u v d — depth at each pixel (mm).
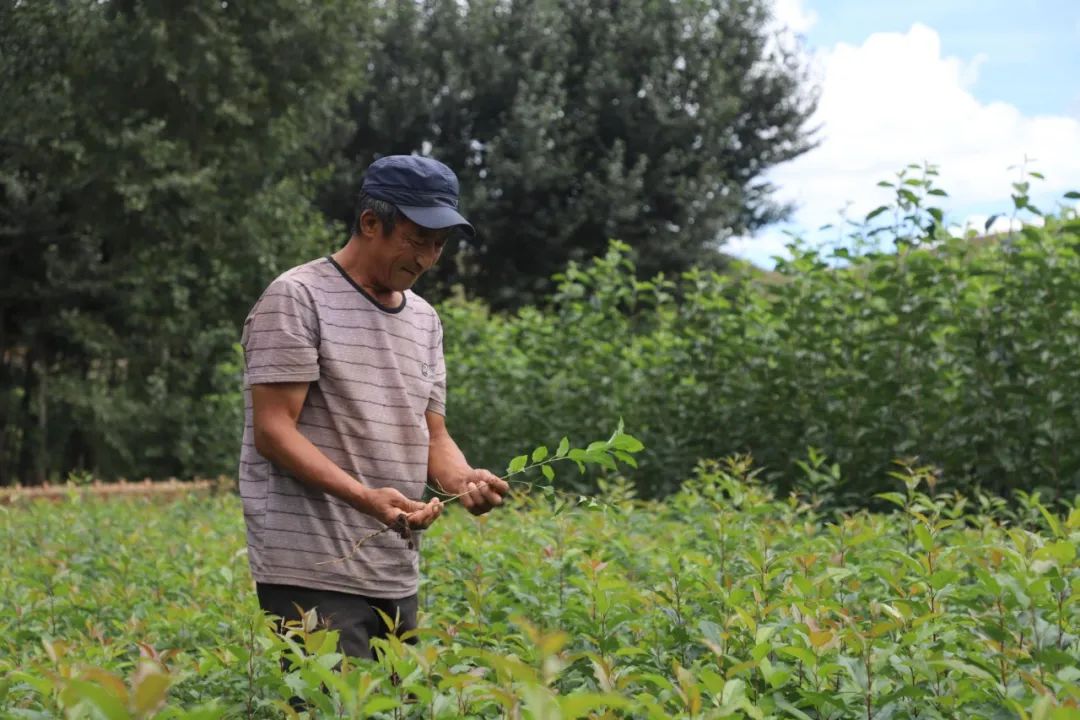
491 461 12164
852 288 9508
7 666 3391
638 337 11711
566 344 11594
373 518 3445
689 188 27438
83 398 19062
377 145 29109
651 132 27641
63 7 19016
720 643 3094
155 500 12805
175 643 4270
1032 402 8211
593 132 28016
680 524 6414
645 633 3736
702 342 10445
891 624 2914
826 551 5035
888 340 8961
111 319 21250
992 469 8430
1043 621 3043
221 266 20578
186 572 5559
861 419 8945
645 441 10617
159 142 19406
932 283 8719
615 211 26828
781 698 2832
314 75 22016
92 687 1788
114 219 20359
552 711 1819
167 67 19391
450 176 3469
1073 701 2238
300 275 3445
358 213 3469
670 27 28234
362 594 3449
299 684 2676
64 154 19875
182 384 19922
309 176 23406
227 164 21094
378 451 3465
